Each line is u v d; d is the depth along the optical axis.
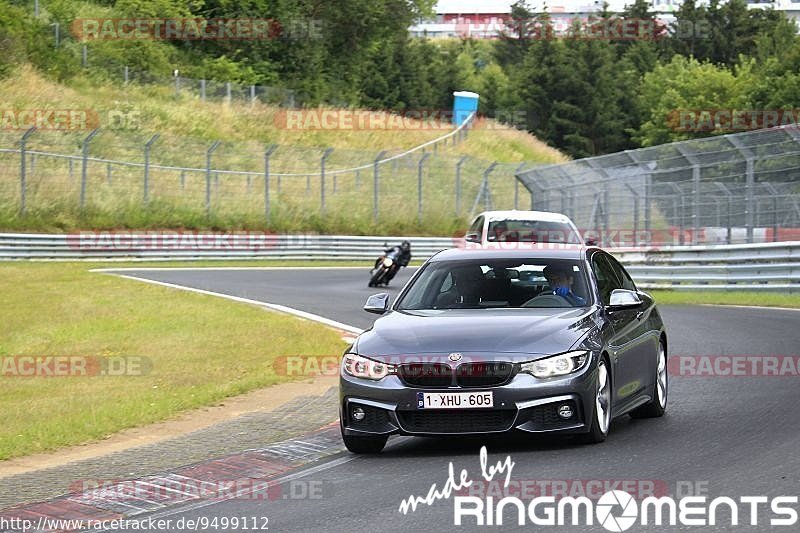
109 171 102.12
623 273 24.80
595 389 19.50
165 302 52.50
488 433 19.09
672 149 68.50
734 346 34.53
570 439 20.48
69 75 130.38
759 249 57.59
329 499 16.69
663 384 23.91
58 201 95.31
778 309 48.16
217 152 115.38
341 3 169.88
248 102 141.25
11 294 56.88
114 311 49.69
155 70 143.50
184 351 38.38
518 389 18.95
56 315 48.94
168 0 150.88
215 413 26.72
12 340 42.88
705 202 66.00
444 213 116.69
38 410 28.31
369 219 110.50
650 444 19.81
